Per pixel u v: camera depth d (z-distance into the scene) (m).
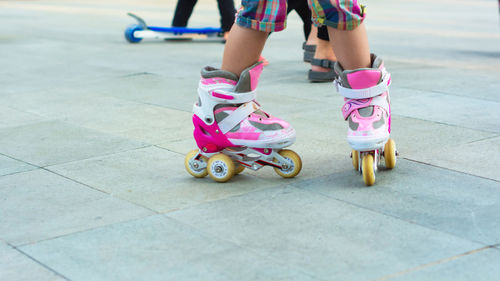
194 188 2.91
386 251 2.20
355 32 2.85
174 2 16.69
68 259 2.21
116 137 3.86
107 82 5.73
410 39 8.68
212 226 2.46
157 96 5.09
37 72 6.29
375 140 2.78
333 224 2.45
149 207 2.68
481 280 1.99
